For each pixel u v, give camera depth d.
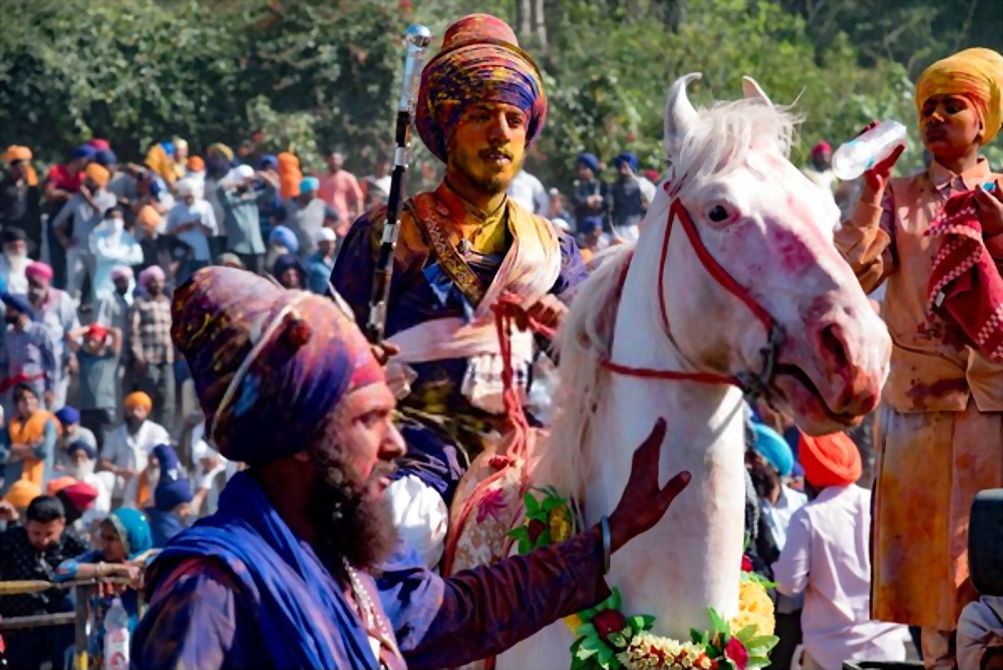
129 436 16.88
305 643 3.27
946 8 29.05
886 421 6.07
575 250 6.03
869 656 9.05
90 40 26.44
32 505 10.93
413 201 5.86
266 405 3.34
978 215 5.50
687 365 4.79
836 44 28.42
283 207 21.30
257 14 26.41
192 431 18.41
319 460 3.40
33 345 17.78
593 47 26.11
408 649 3.78
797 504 10.95
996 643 4.90
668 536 4.79
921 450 5.96
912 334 5.95
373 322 4.89
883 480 6.06
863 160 5.52
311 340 3.36
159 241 21.27
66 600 10.91
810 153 20.97
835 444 9.12
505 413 5.70
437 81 5.88
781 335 4.53
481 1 26.30
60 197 21.30
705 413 4.80
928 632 6.07
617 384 4.96
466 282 5.75
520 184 22.02
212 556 3.28
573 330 5.09
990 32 28.69
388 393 3.46
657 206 4.92
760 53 26.11
